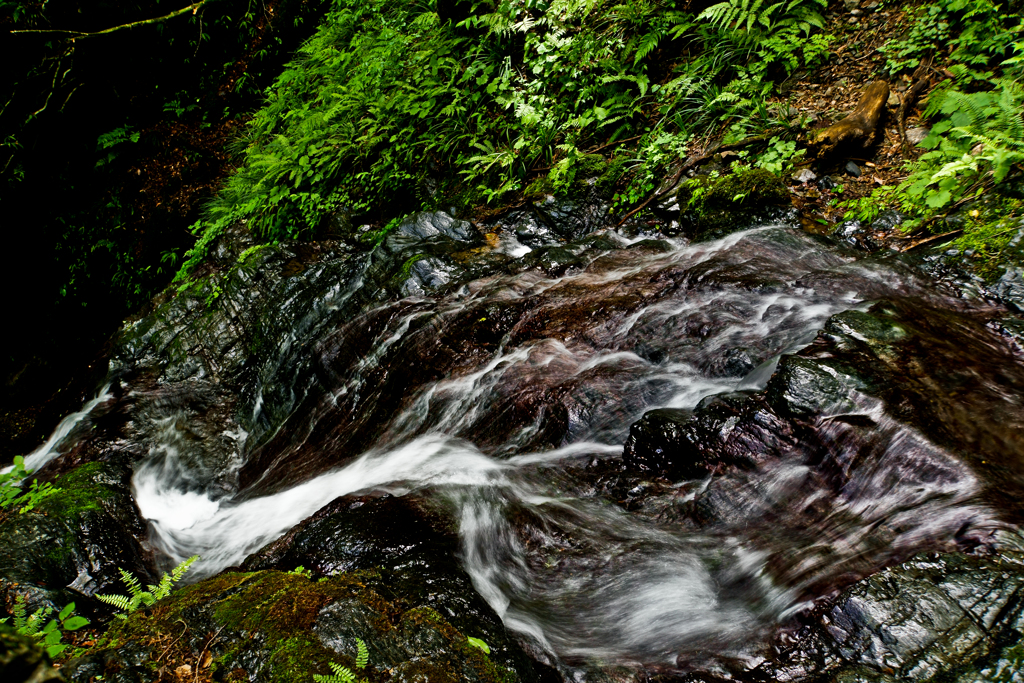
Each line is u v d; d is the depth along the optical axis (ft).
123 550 14.32
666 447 11.93
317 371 20.89
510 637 8.73
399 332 19.20
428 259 20.95
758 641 8.41
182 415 22.48
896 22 20.80
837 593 8.43
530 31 26.37
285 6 37.27
